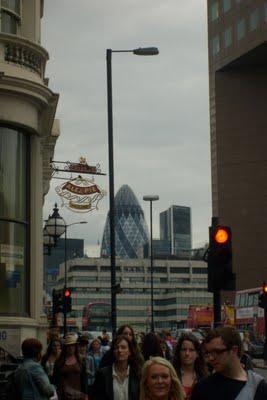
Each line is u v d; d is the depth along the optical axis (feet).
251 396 23.45
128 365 34.73
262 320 216.95
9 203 74.23
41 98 75.87
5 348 70.64
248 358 39.86
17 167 75.36
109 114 98.99
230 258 53.16
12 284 73.72
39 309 76.18
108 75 100.63
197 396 23.95
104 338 89.25
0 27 76.18
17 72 74.28
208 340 24.34
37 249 76.54
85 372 43.16
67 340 43.09
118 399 34.24
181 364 33.83
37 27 80.53
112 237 95.76
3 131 74.23
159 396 23.34
